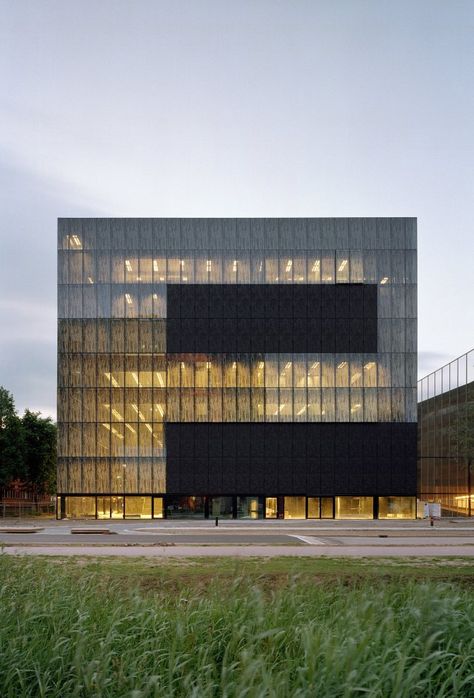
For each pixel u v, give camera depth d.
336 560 24.89
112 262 55.62
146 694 6.97
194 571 21.39
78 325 55.00
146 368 54.75
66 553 27.20
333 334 55.25
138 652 8.62
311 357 55.03
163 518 53.53
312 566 22.94
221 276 55.50
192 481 53.84
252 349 55.03
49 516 56.41
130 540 33.69
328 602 11.45
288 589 11.41
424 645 7.89
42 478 62.56
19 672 7.38
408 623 9.51
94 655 8.05
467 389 53.28
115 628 9.02
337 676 6.85
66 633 9.07
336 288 55.53
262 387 54.72
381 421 54.66
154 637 9.02
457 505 56.03
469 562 24.50
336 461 54.31
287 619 9.57
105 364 54.72
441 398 60.34
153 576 20.16
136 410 54.38
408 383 55.03
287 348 55.06
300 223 56.00
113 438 54.09
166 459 54.00
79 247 55.69
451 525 46.03
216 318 55.19
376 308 55.50
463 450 31.50
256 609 9.55
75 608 10.22
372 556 26.28
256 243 55.81
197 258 55.66
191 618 9.66
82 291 55.31
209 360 54.91
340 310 55.41
